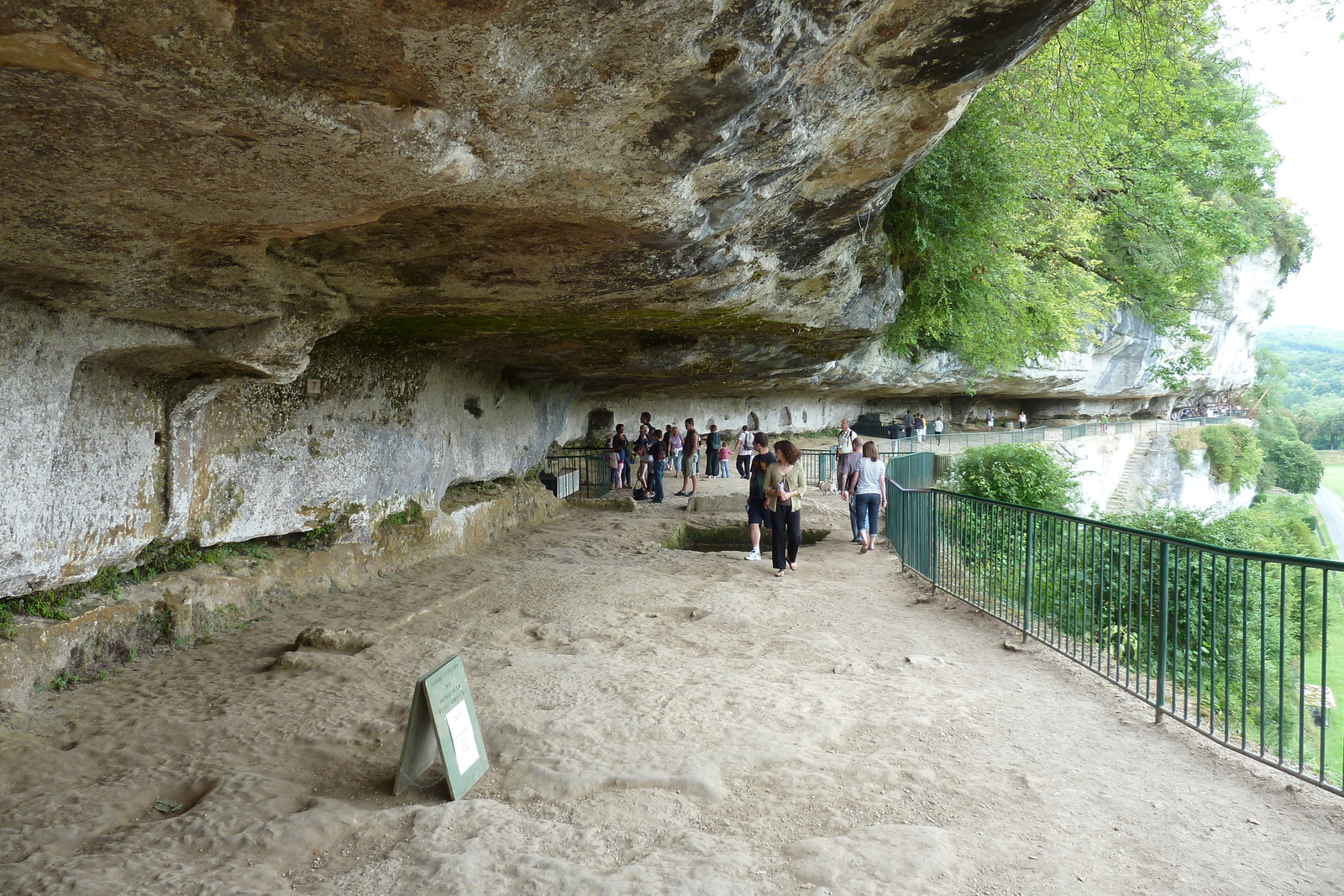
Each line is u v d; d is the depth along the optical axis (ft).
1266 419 209.26
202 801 11.22
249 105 8.60
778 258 23.06
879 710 15.57
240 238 13.47
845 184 19.31
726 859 9.87
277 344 18.44
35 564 15.16
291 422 23.98
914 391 113.70
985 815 11.46
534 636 20.90
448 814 10.86
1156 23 29.48
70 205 10.76
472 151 11.01
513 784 11.97
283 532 24.04
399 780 11.72
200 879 9.30
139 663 17.56
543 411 46.85
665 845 10.34
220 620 20.48
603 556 33.99
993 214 35.45
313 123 9.09
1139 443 135.13
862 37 13.09
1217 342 144.46
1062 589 20.13
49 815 10.88
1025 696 16.90
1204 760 13.78
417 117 9.62
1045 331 50.93
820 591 26.81
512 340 31.07
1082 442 116.26
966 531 25.62
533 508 43.47
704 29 10.04
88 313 15.06
